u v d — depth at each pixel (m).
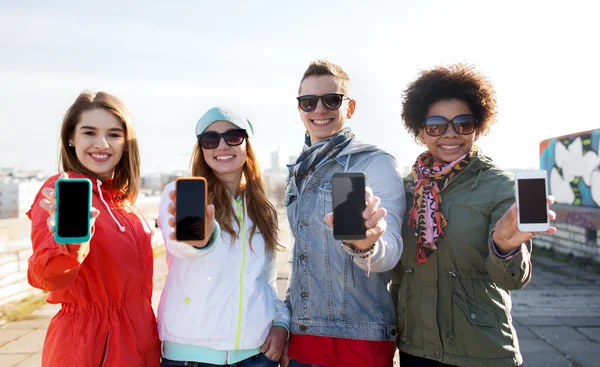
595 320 5.67
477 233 2.19
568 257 10.38
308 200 2.50
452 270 2.22
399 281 2.51
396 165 2.44
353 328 2.35
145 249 2.38
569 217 10.49
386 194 2.30
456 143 2.39
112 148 2.30
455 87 2.41
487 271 2.16
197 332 2.25
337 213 1.73
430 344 2.23
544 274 8.78
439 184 2.38
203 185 1.87
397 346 2.41
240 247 2.45
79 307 2.12
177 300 2.32
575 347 4.76
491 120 2.52
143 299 2.31
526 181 1.81
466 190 2.28
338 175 1.74
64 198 1.68
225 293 2.32
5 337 5.11
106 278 2.14
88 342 2.05
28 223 11.29
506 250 1.95
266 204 2.63
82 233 1.69
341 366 2.34
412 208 2.39
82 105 2.28
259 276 2.49
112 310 2.15
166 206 2.31
